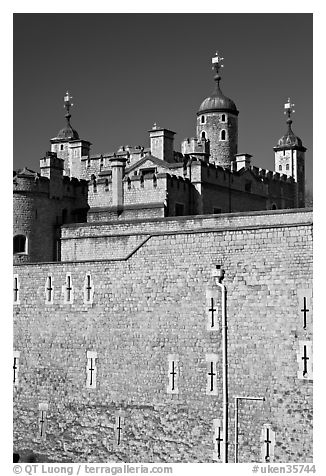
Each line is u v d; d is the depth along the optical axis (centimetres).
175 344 3528
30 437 3931
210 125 7006
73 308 3866
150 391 3584
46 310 3953
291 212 4134
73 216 5516
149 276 3631
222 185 5578
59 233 5297
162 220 4709
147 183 5153
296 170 7344
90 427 3759
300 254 3244
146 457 3566
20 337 4009
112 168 5303
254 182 6075
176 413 3497
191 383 3466
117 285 3728
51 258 5291
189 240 3522
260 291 3322
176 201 5169
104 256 4878
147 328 3619
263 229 3334
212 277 3444
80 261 3853
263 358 3294
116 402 3684
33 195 5219
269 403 3262
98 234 4962
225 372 3372
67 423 3828
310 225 3228
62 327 3891
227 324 3391
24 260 5150
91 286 3812
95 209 5319
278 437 3231
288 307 3253
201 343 3453
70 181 5525
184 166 5372
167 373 3541
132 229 4847
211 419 3397
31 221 5206
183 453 3462
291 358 3231
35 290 3994
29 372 3969
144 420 3591
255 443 3278
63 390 3859
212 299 3438
